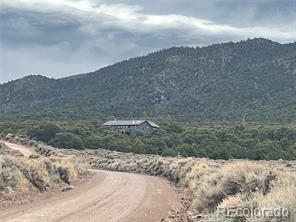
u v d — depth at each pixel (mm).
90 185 31453
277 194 10969
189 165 36281
